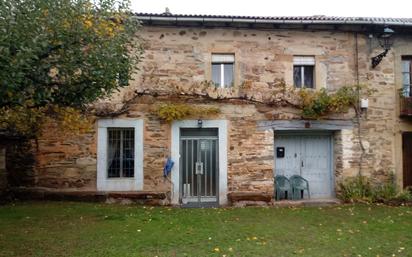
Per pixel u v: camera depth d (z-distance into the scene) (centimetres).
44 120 936
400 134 1091
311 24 1041
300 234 668
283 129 1045
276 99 1040
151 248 573
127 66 721
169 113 998
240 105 1036
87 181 1002
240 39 1045
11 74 516
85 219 759
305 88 1054
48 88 634
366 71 1084
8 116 830
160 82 1019
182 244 596
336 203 1012
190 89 1020
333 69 1072
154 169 1015
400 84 1101
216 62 1049
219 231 680
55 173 999
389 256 554
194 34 1035
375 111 1080
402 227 727
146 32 1023
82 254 538
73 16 644
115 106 1008
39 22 593
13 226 689
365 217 820
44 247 566
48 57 623
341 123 1063
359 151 1068
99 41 664
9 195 957
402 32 1103
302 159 1102
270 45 1053
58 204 912
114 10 745
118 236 634
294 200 1050
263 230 694
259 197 998
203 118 1026
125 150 1030
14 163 997
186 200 1038
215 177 1048
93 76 643
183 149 1050
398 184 1078
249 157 1034
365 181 1054
